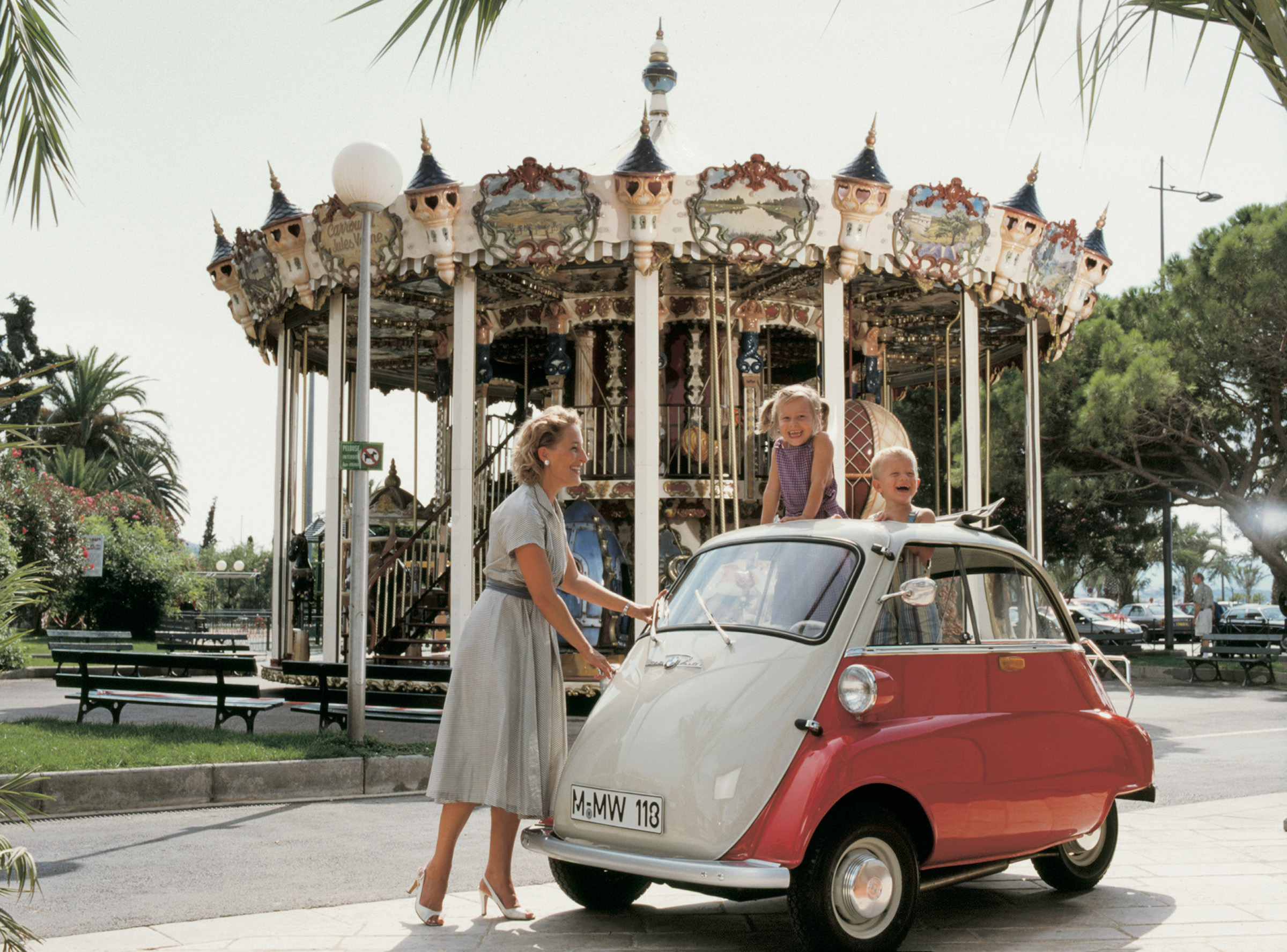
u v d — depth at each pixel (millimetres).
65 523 28703
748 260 13414
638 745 4676
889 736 4457
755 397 16094
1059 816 5008
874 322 18953
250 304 16094
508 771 4867
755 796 4289
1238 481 29078
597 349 16625
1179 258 26641
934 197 13781
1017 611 5328
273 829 7355
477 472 16609
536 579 4953
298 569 16578
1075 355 27859
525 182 13242
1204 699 17719
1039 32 3053
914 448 35625
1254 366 25156
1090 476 29031
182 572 32156
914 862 4461
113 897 5582
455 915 5191
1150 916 5074
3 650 10242
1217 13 3227
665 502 15484
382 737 11320
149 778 8109
